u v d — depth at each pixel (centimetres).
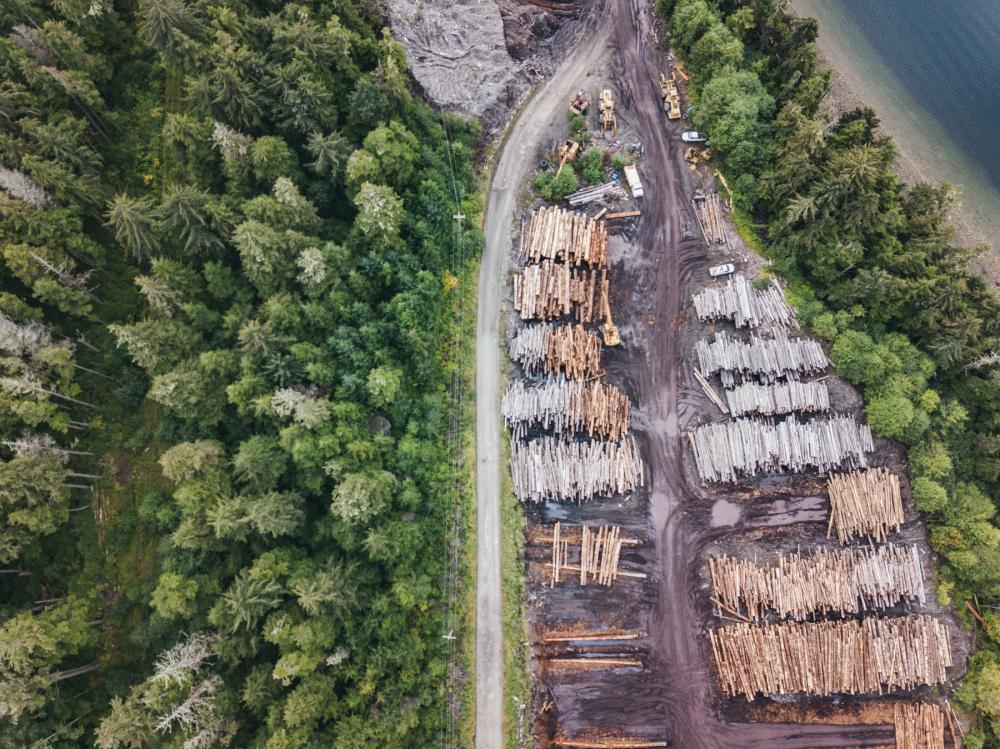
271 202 4297
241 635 3944
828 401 5259
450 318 5488
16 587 4172
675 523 5259
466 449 5319
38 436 4097
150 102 4972
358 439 4350
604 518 5266
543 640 5078
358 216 4656
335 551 4331
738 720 4972
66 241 4275
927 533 5184
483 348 5550
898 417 5022
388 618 4350
